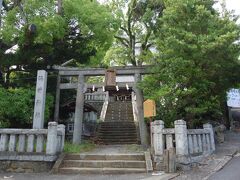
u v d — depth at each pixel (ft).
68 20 51.44
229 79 45.65
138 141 56.34
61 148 36.32
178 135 31.83
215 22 39.47
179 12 39.99
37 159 32.76
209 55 37.19
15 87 50.75
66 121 66.49
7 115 44.65
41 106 44.21
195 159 32.83
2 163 33.32
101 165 33.55
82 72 54.85
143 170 31.58
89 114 77.97
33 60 50.62
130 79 88.99
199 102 40.86
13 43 47.42
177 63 36.22
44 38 44.93
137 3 77.10
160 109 42.19
